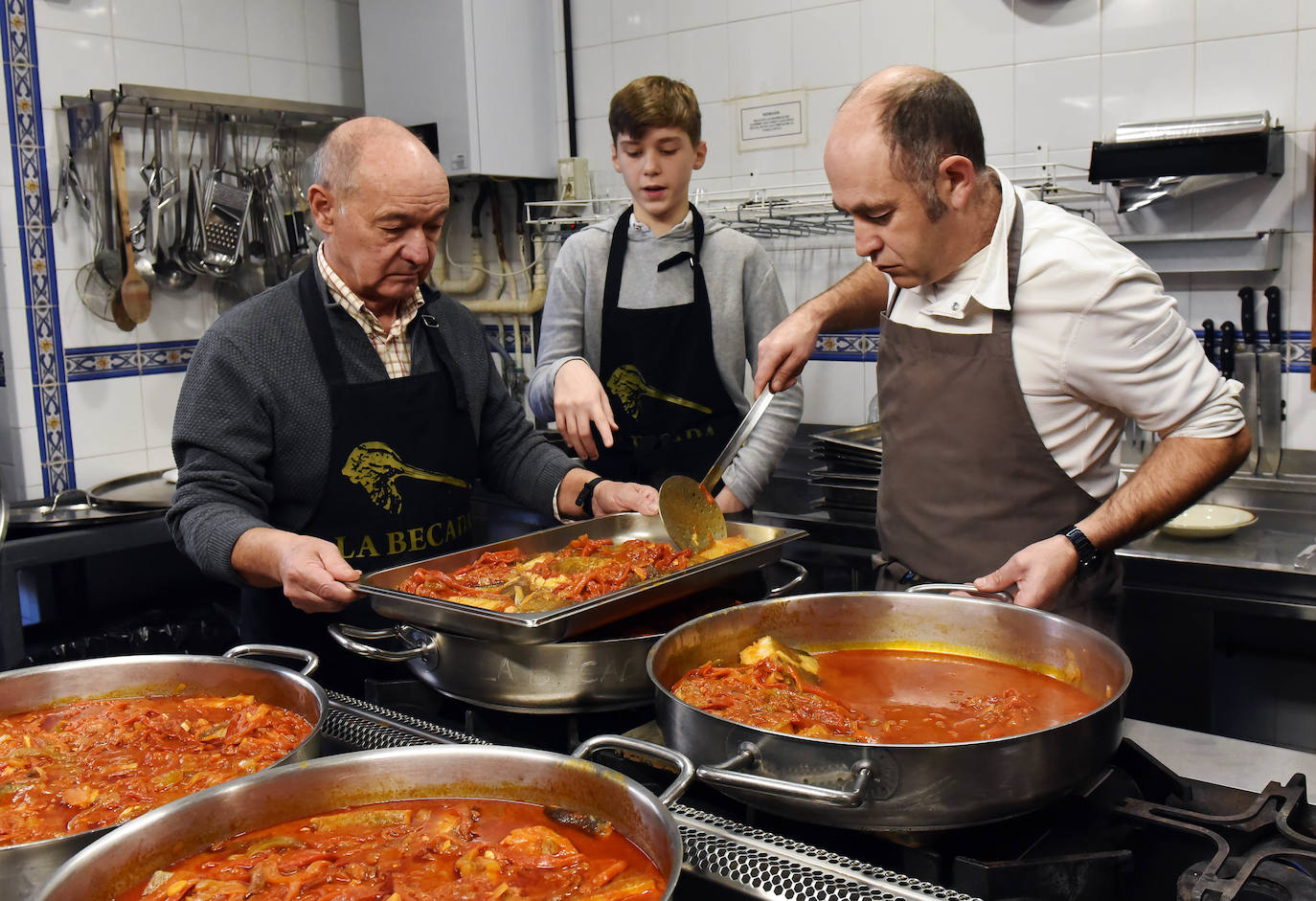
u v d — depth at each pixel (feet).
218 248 11.25
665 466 8.57
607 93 12.19
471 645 4.33
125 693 4.39
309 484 5.97
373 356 6.03
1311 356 8.56
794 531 5.71
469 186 12.89
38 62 10.24
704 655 4.40
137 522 9.40
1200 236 8.63
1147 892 3.14
